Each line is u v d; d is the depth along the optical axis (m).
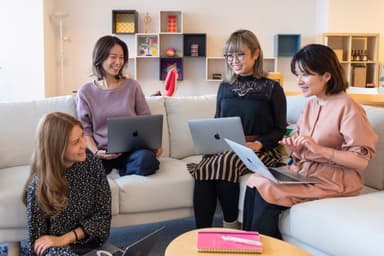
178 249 1.54
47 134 1.89
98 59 2.81
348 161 1.99
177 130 3.16
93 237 2.05
